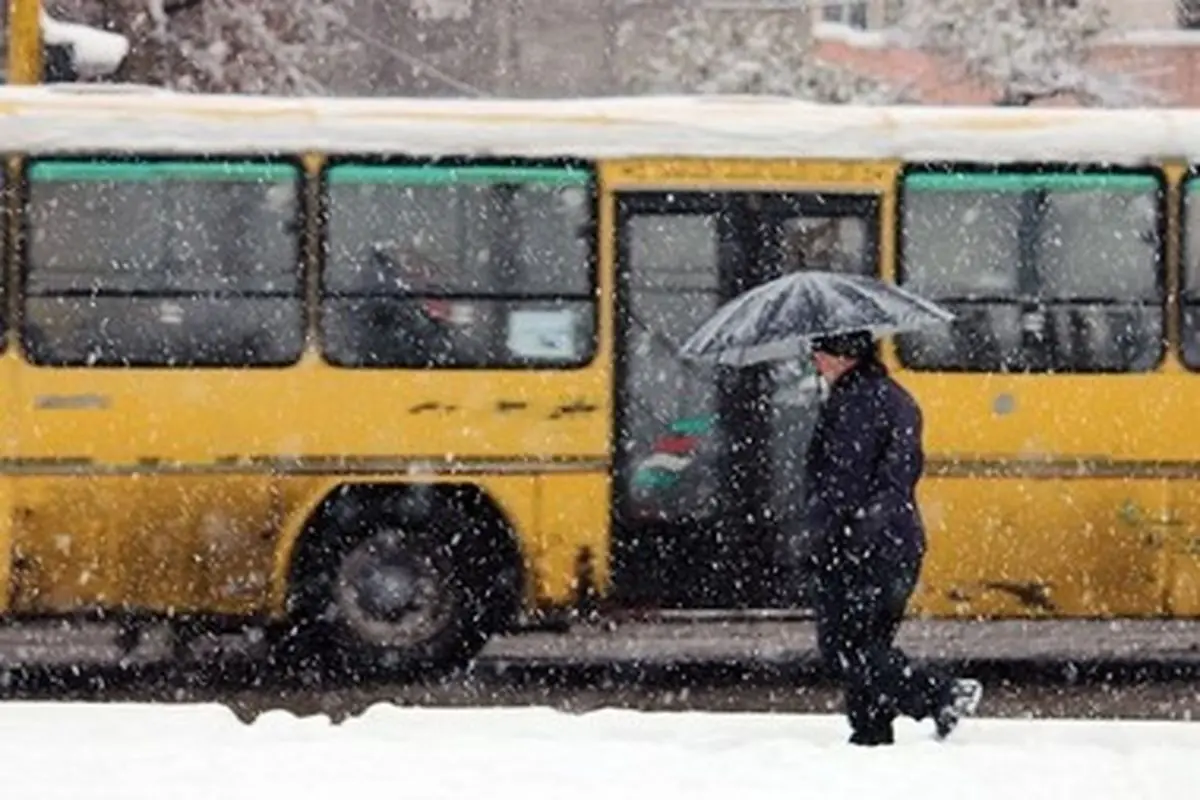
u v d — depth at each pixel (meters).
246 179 34.09
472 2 84.94
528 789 20.22
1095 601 34.56
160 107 34.12
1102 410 34.62
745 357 28.28
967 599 34.44
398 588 34.12
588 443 34.25
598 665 37.28
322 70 72.25
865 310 25.16
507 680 35.75
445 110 34.41
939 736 24.27
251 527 33.81
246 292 34.00
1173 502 34.62
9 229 33.75
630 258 34.44
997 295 34.62
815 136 34.56
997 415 34.53
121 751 21.62
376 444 34.00
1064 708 33.75
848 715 24.59
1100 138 34.78
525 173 34.38
